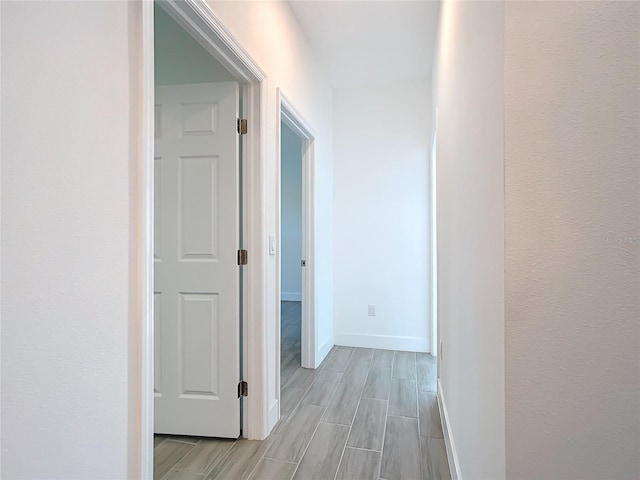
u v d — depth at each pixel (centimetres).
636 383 72
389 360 332
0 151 69
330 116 370
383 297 369
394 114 366
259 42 192
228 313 195
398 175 365
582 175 74
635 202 72
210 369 197
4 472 70
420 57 312
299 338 414
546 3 75
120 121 97
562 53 75
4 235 70
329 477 167
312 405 240
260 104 196
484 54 99
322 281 338
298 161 670
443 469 173
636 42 72
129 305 100
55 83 79
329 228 366
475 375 115
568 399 75
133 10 101
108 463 93
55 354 80
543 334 75
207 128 196
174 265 200
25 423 74
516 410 77
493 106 88
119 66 96
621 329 72
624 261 72
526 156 76
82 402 86
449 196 187
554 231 75
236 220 194
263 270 197
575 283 74
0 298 70
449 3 183
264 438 197
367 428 210
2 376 70
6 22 70
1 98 70
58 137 80
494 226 88
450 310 183
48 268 78
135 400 102
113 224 95
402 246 365
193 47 201
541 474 76
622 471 73
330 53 305
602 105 73
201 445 192
